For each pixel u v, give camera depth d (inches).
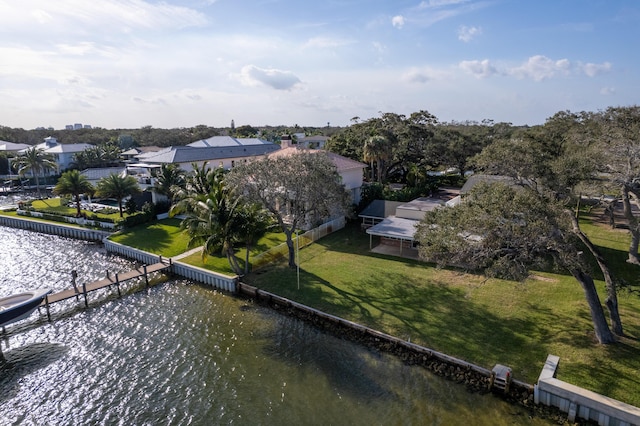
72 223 2010.3
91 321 1045.8
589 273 735.7
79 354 893.2
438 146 2578.7
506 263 730.2
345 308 999.6
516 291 1023.0
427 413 669.3
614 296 782.5
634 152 1019.9
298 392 738.2
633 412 590.6
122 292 1222.9
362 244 1467.8
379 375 772.6
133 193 1963.6
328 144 2677.2
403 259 1300.4
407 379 756.0
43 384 791.7
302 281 1168.2
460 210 836.0
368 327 911.0
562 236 719.1
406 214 1494.8
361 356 837.2
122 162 3762.3
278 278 1201.4
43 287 1280.8
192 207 1437.0
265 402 715.4
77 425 682.8
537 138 1540.4
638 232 1115.3
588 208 1718.8
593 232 1438.2
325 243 1492.4
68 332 991.6
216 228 1183.6
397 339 852.6
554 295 989.8
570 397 640.4
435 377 756.6
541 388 665.0
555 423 636.7
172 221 1934.1
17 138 4987.7
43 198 2726.4
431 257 871.1
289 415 681.0
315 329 955.3
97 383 789.9
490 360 763.4
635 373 677.9
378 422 655.1
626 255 1203.2
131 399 740.7
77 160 3469.5
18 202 2561.5
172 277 1338.6
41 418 701.9
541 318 887.1
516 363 748.0
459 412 668.1
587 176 945.5
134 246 1573.6
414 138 2554.1
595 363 713.0
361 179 1934.1
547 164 941.8
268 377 785.6
